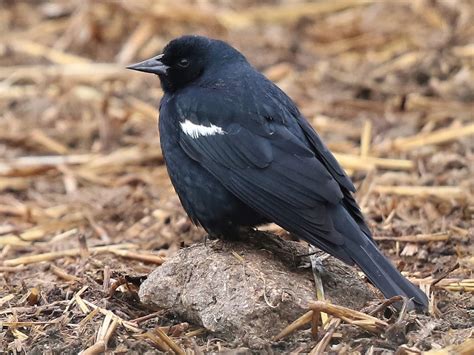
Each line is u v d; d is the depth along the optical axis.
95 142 16.70
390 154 15.34
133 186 15.15
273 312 9.30
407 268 11.53
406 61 18.30
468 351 8.77
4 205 14.63
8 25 20.75
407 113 16.75
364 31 19.70
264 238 10.51
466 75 17.53
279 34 19.92
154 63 11.18
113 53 19.70
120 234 13.40
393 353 8.95
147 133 16.80
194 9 20.22
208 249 10.06
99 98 17.75
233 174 10.13
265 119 10.26
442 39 18.45
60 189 15.16
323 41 19.70
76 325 9.94
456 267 10.78
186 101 10.59
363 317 9.30
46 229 13.67
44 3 21.53
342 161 14.90
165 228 13.40
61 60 19.17
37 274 11.79
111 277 11.09
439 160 14.64
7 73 18.72
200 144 10.34
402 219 13.02
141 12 20.11
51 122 17.22
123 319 10.00
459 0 19.59
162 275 9.97
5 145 16.55
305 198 9.80
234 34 20.02
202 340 9.47
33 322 10.05
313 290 9.73
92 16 19.91
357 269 10.71
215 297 9.52
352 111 17.02
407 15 20.00
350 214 9.95
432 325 9.39
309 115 16.84
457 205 13.12
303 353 9.00
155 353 9.15
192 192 10.47
